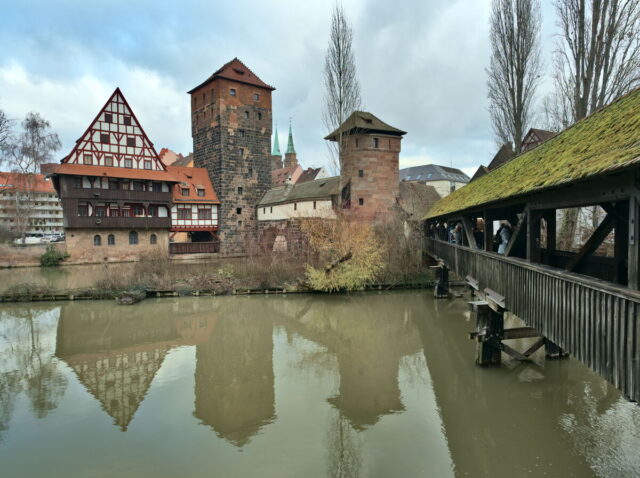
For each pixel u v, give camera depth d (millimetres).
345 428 7941
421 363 11703
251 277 24641
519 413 8078
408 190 39875
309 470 6562
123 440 7711
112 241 39875
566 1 17016
